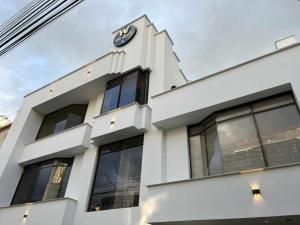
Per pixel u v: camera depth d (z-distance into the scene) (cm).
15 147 1009
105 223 611
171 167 636
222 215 441
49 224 670
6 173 939
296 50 553
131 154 720
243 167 504
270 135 510
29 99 1194
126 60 937
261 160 491
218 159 566
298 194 391
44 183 873
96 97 1016
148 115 742
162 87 793
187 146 646
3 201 891
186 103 659
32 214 734
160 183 552
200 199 480
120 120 741
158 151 659
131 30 1035
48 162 929
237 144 540
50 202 722
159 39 964
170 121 678
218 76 641
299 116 497
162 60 881
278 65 560
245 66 608
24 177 968
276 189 413
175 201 510
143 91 827
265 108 550
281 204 397
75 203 709
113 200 663
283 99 539
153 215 524
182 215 484
